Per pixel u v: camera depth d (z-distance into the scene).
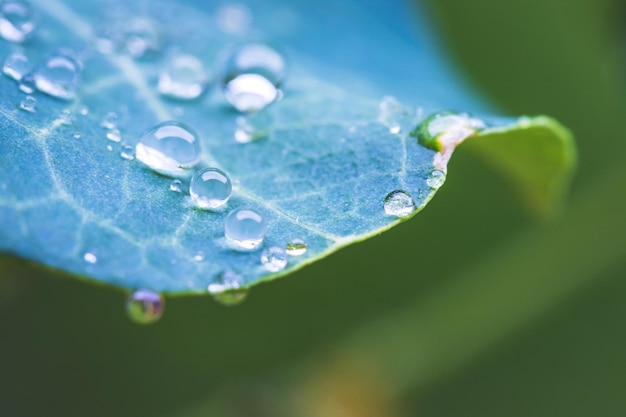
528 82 0.17
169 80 0.14
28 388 0.16
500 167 0.14
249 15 0.16
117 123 0.13
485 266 0.16
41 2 0.14
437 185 0.12
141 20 0.15
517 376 0.16
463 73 0.16
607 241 0.16
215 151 0.13
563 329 0.16
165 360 0.16
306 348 0.16
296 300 0.16
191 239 0.12
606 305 0.16
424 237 0.17
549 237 0.16
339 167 0.13
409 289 0.16
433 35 0.16
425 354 0.16
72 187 0.12
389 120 0.13
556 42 0.17
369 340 0.16
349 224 0.12
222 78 0.14
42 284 0.16
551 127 0.13
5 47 0.13
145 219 0.12
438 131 0.13
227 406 0.16
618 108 0.17
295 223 0.12
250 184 0.13
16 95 0.13
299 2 0.16
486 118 0.13
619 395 0.16
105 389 0.16
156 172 0.13
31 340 0.16
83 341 0.16
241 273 0.12
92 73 0.14
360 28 0.16
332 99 0.14
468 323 0.16
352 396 0.16
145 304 0.13
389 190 0.12
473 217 0.17
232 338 0.16
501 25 0.17
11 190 0.12
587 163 0.17
